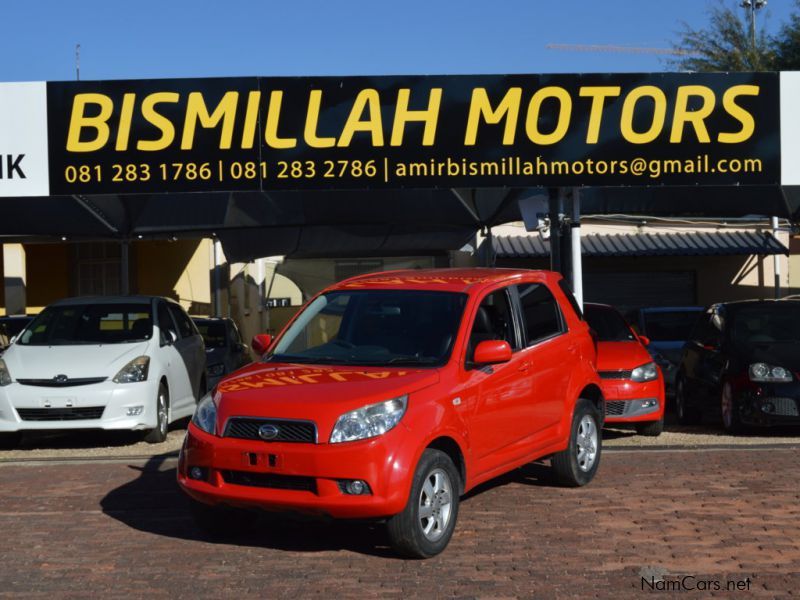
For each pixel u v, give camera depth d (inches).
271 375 282.4
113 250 900.0
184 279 913.5
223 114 466.9
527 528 291.3
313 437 253.0
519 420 307.7
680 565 253.1
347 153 468.4
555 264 530.9
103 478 377.1
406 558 262.5
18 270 827.4
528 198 537.6
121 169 466.6
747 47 1680.6
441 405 268.5
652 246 925.8
